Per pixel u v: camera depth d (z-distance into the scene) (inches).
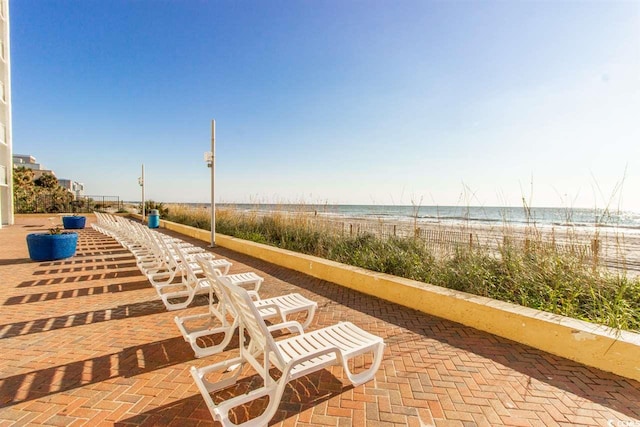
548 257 179.9
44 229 530.0
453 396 94.3
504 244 199.6
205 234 433.4
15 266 255.1
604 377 105.6
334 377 103.7
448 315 155.6
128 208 1051.9
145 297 182.5
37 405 86.3
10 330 134.4
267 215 435.5
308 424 81.4
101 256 302.7
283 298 142.3
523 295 160.6
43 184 1549.0
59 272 237.8
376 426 81.0
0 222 528.1
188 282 169.5
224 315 121.1
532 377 105.1
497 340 132.6
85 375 101.4
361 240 289.4
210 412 80.3
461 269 191.3
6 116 593.0
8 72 588.4
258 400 92.0
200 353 113.3
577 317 141.7
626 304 141.6
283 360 78.0
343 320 154.0
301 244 333.1
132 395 91.7
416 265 213.0
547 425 82.4
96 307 164.9
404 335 136.8
